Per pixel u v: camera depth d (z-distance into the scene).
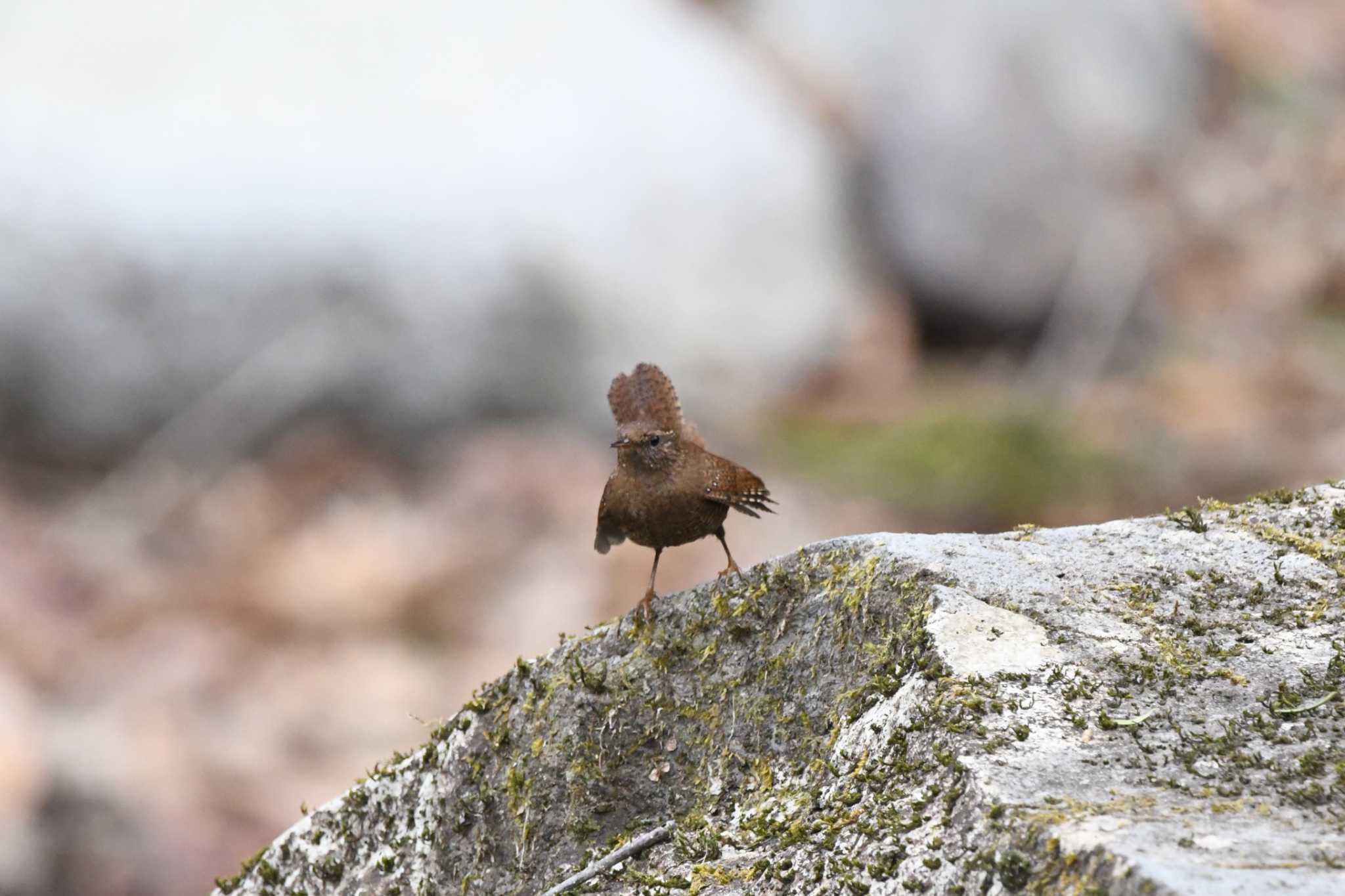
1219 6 19.31
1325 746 3.61
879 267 15.79
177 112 13.59
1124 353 15.33
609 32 14.72
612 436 13.78
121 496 13.06
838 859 3.75
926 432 13.57
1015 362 15.77
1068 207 15.98
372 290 13.43
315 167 13.47
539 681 4.94
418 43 14.10
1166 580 4.37
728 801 4.45
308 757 10.24
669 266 13.96
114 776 9.67
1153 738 3.69
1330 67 19.20
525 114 13.95
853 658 4.34
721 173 14.35
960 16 16.19
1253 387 14.31
